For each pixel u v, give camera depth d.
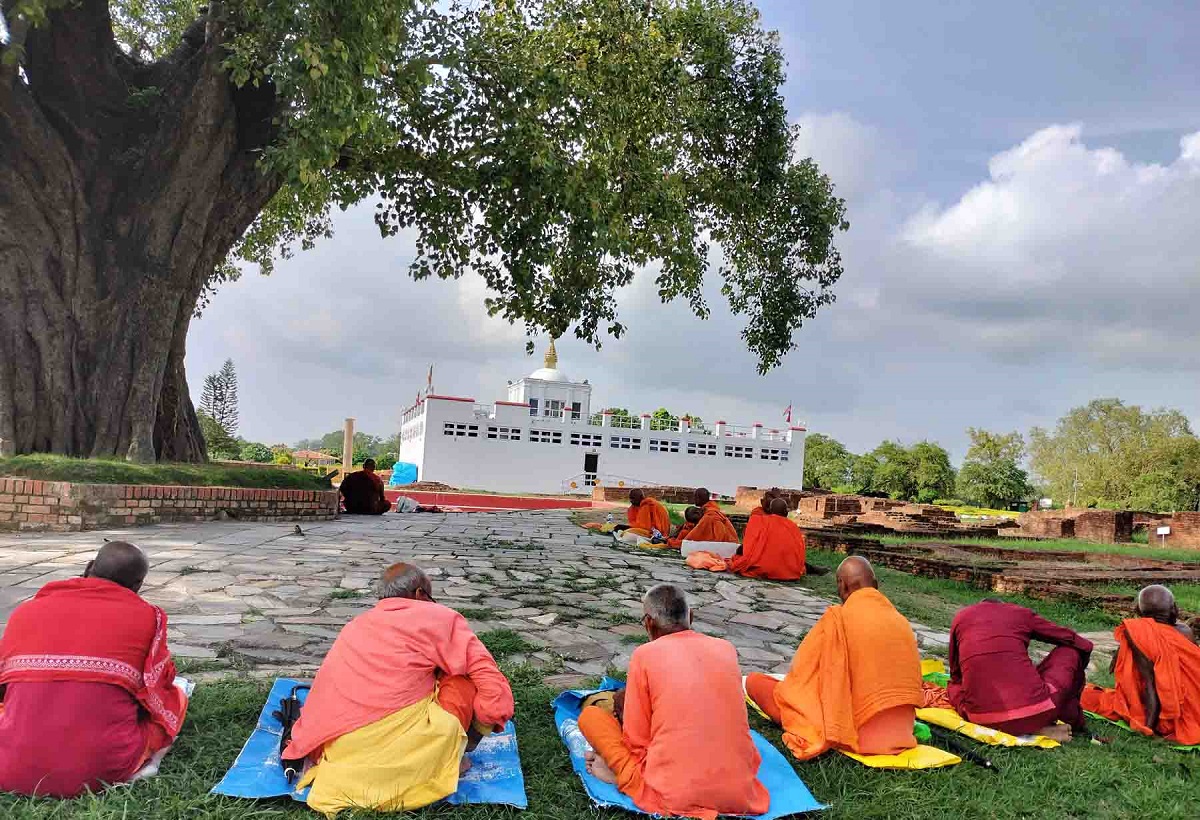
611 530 14.66
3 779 3.02
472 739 3.52
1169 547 19.44
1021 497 63.31
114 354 12.09
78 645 3.14
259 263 21.31
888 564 12.41
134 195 12.51
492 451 46.88
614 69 13.25
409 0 9.79
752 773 3.42
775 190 15.70
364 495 16.14
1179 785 3.94
